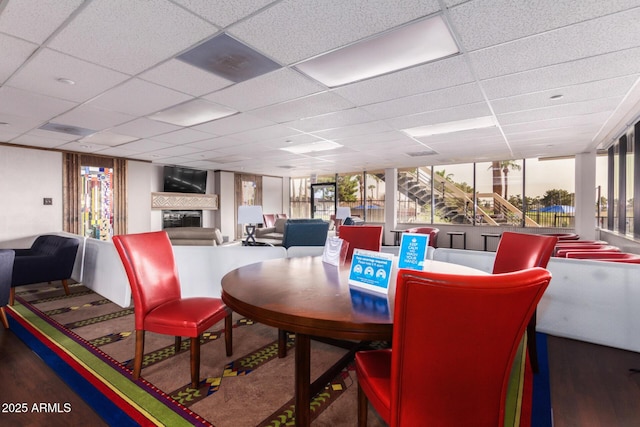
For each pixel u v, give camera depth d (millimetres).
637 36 2078
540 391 1966
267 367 2246
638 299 2492
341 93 3125
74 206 6270
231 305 1466
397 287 921
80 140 5289
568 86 2934
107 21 1931
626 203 4695
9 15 1862
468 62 2477
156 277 2182
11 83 2877
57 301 3779
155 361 2316
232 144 5633
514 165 8000
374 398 1201
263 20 1933
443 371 977
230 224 9609
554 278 2799
